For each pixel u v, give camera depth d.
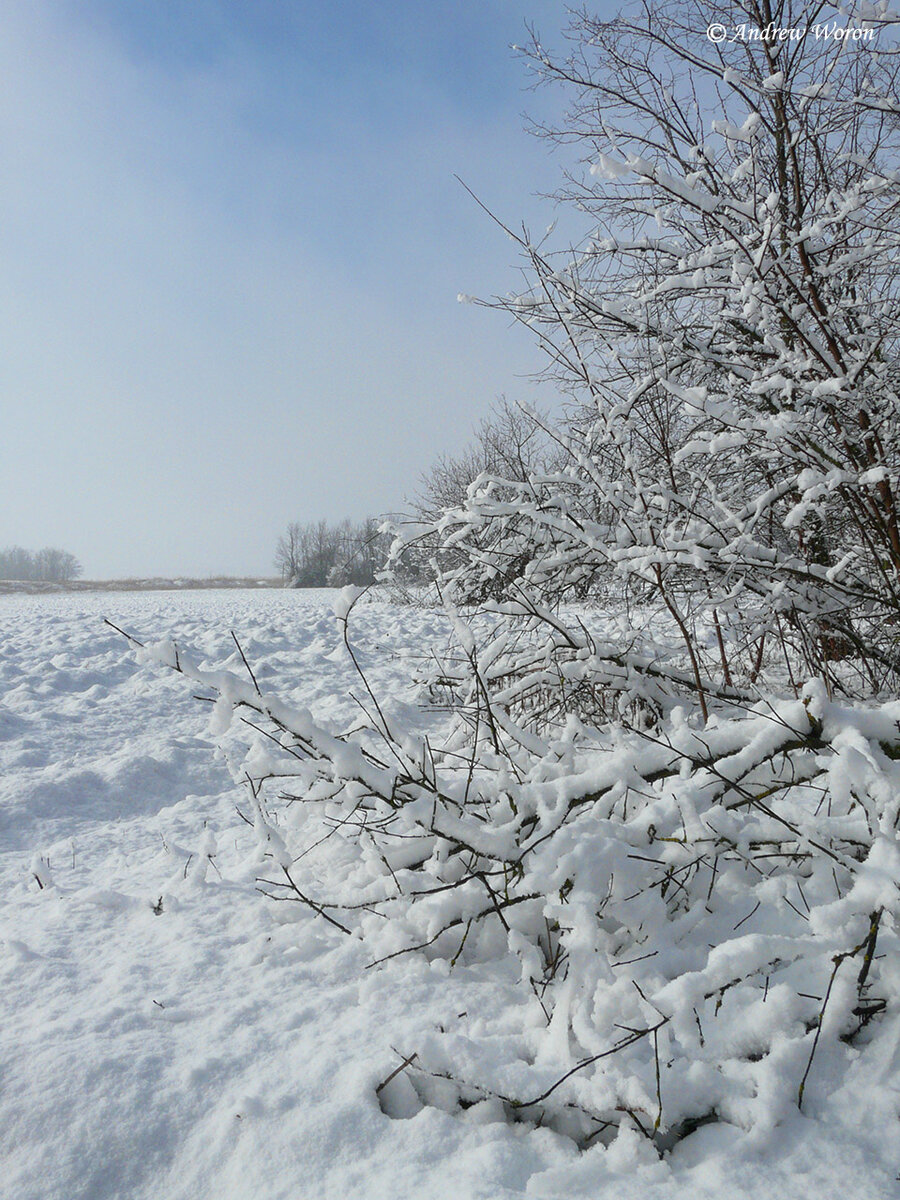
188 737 7.01
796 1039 2.25
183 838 4.79
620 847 2.73
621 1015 2.33
